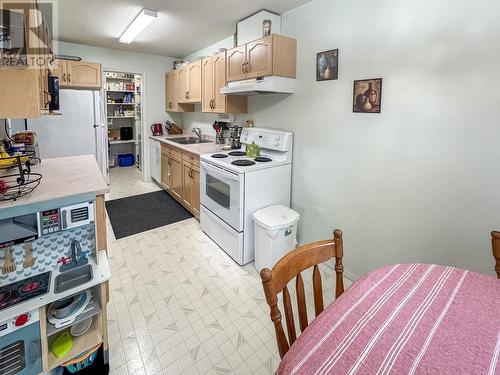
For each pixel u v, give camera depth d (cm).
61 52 384
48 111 164
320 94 232
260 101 298
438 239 173
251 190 241
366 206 211
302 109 250
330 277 233
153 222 342
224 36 349
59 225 125
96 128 386
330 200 237
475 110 149
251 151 277
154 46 405
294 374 66
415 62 170
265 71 243
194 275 234
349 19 204
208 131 434
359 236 219
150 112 486
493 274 152
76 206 129
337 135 223
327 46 222
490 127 145
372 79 193
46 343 122
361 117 204
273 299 84
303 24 239
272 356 158
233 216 247
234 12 265
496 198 147
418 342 74
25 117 115
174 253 269
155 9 262
